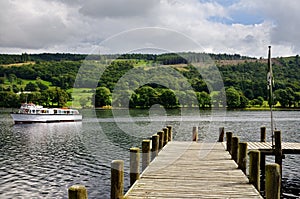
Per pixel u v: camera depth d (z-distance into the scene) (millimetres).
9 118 56344
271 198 6531
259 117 54875
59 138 29391
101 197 11461
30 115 46969
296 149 13539
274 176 6531
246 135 30875
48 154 20469
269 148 13727
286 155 19266
